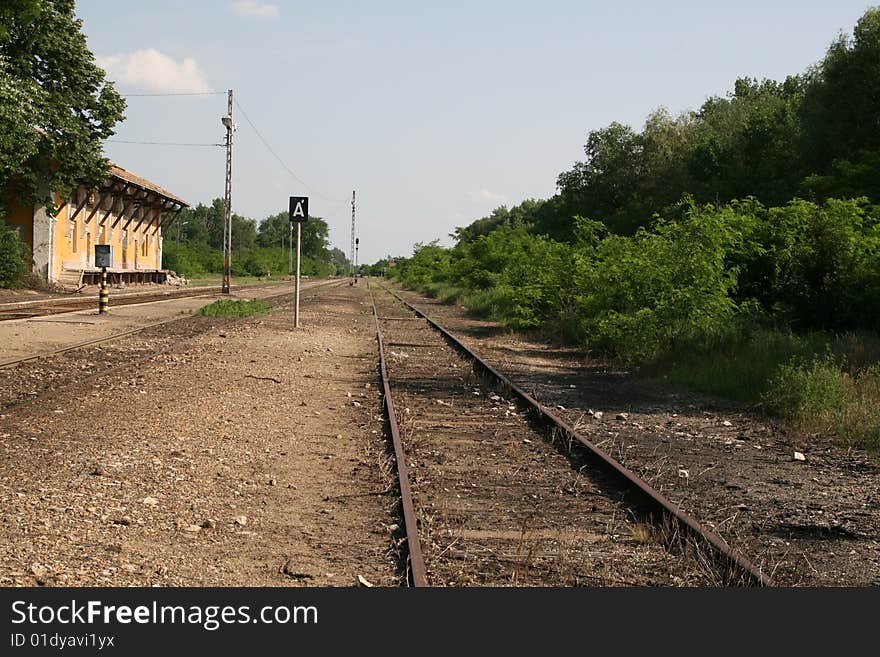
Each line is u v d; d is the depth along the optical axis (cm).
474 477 906
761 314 2141
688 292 2020
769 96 5912
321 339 2512
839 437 1170
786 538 724
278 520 741
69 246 5725
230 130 5516
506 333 2928
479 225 14462
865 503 845
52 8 4531
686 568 636
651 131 6356
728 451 1088
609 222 5822
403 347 2406
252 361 1912
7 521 689
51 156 4747
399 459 933
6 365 1661
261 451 1007
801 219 2205
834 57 3684
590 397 1530
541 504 806
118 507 746
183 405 1296
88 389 1413
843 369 1562
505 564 636
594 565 638
